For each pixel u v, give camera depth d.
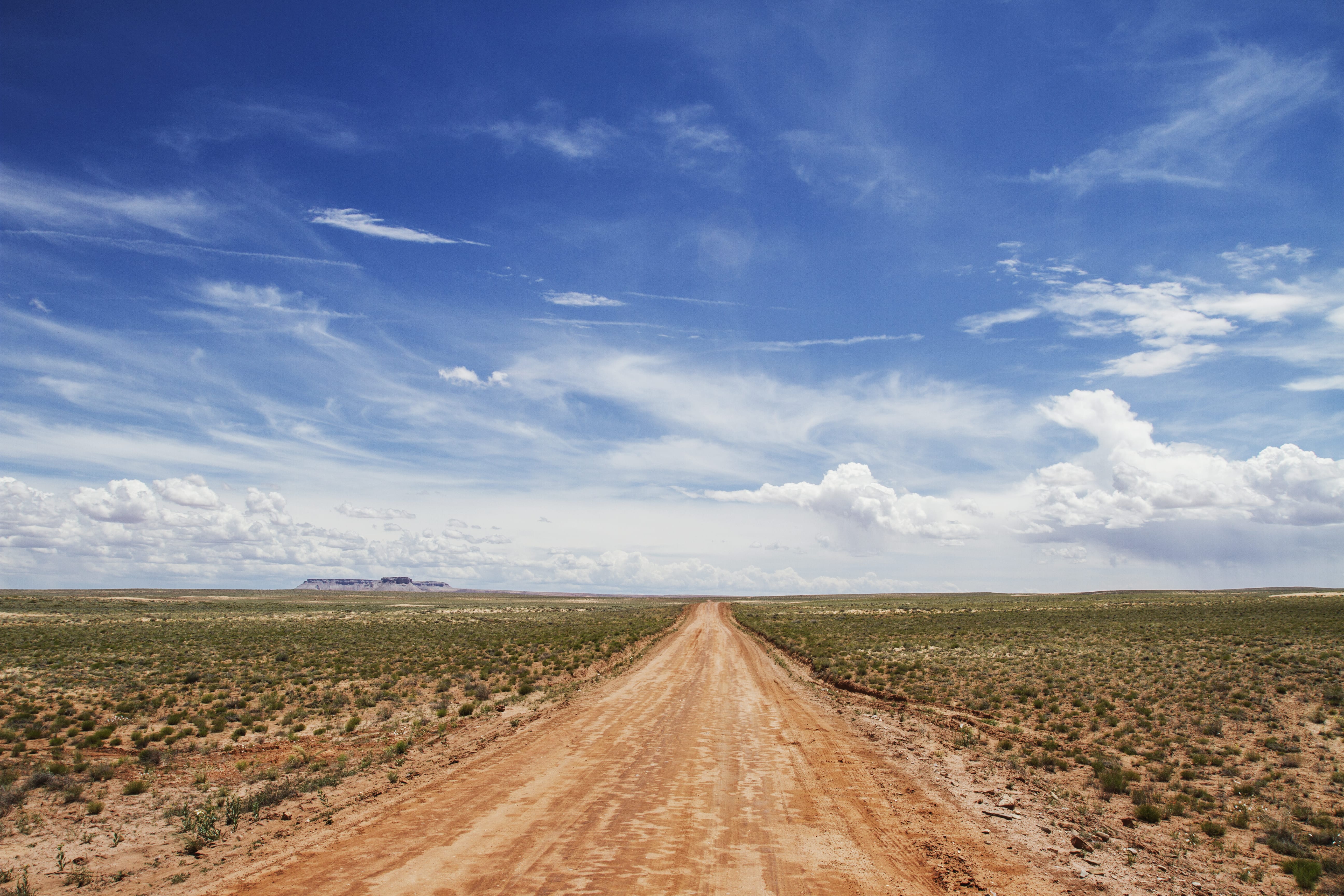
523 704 26.00
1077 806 13.28
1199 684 26.09
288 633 58.38
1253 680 26.28
